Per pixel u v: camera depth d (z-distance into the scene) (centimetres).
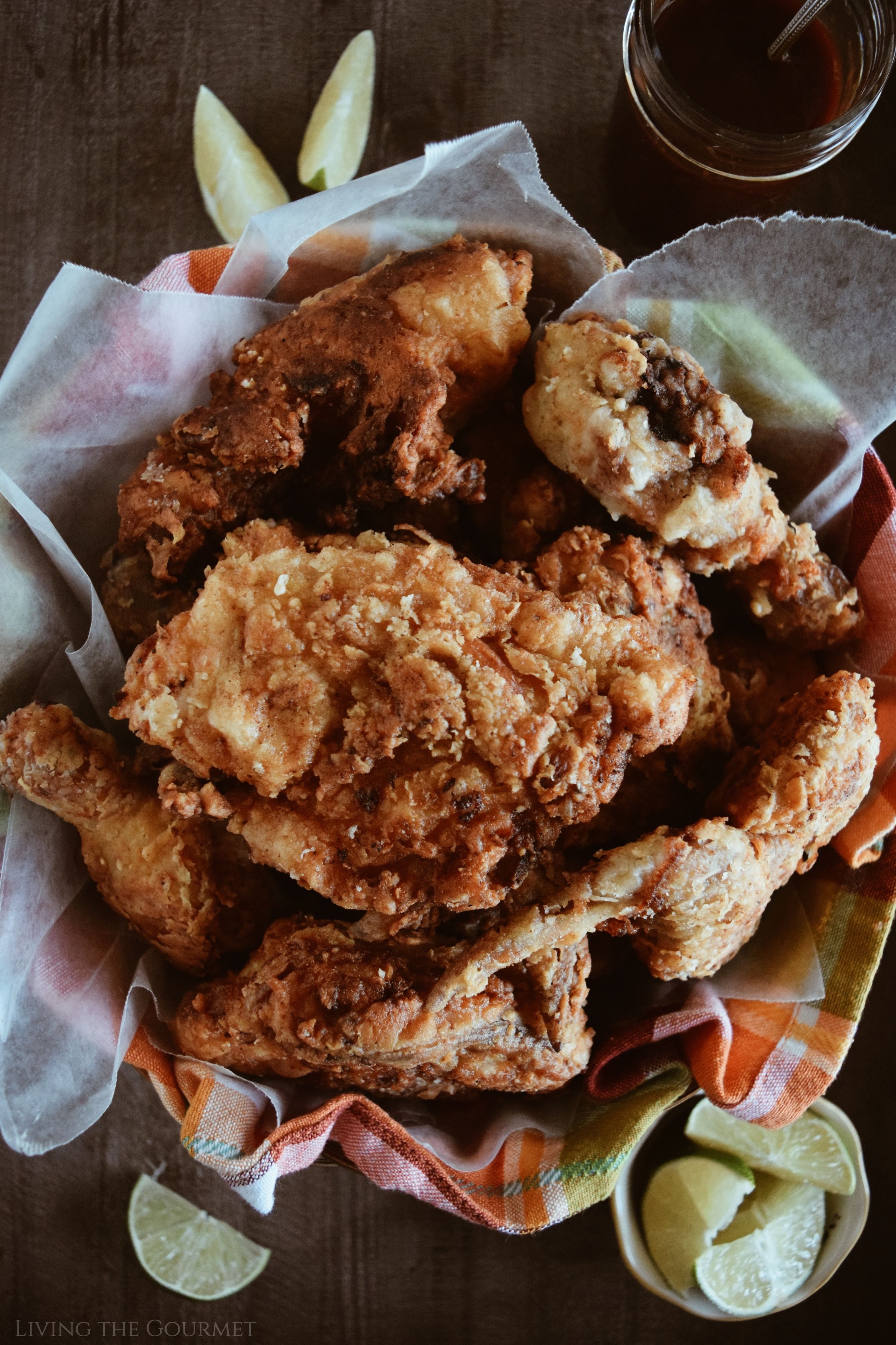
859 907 59
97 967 58
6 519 57
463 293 56
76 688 59
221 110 67
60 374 56
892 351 58
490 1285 66
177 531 56
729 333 59
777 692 61
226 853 57
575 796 54
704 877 55
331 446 57
